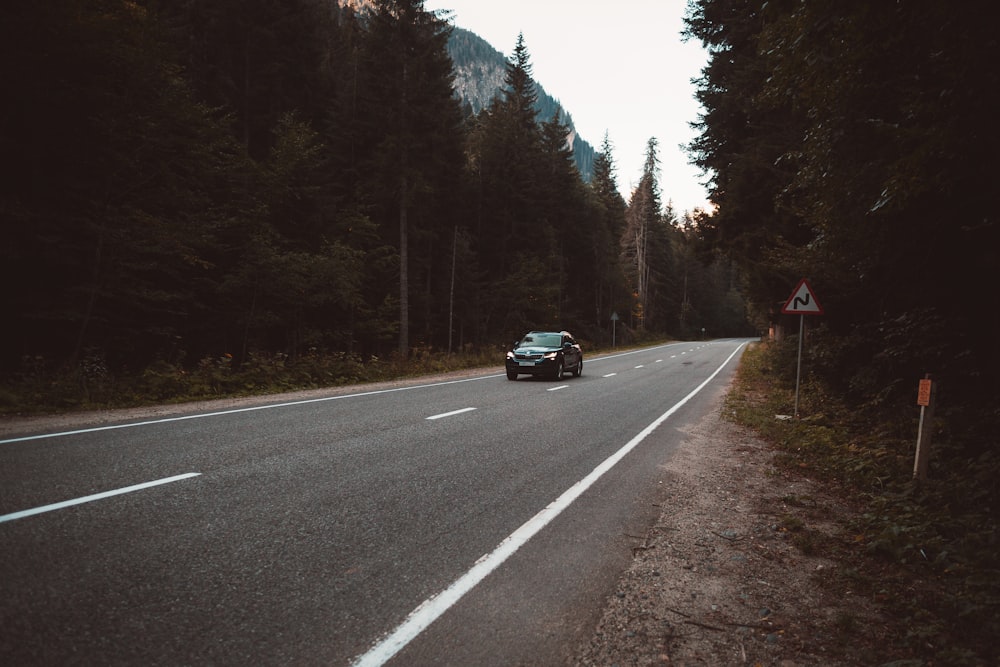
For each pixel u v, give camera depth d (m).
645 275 72.25
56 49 14.01
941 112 5.04
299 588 3.25
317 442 7.39
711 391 16.11
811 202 7.95
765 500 5.56
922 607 3.36
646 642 2.84
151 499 4.72
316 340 26.09
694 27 20.39
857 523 4.80
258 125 31.14
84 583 3.15
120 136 16.03
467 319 39.31
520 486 5.65
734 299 112.62
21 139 14.78
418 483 5.61
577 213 55.34
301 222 26.42
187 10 28.22
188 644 2.61
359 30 34.97
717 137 21.17
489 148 45.56
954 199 6.51
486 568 3.65
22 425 8.18
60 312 14.79
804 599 3.43
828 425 9.68
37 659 2.41
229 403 11.41
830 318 11.44
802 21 4.88
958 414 7.67
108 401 10.84
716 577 3.69
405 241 27.14
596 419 10.32
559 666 2.60
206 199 20.16
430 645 2.72
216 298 22.22
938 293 8.40
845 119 5.95
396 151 26.56
